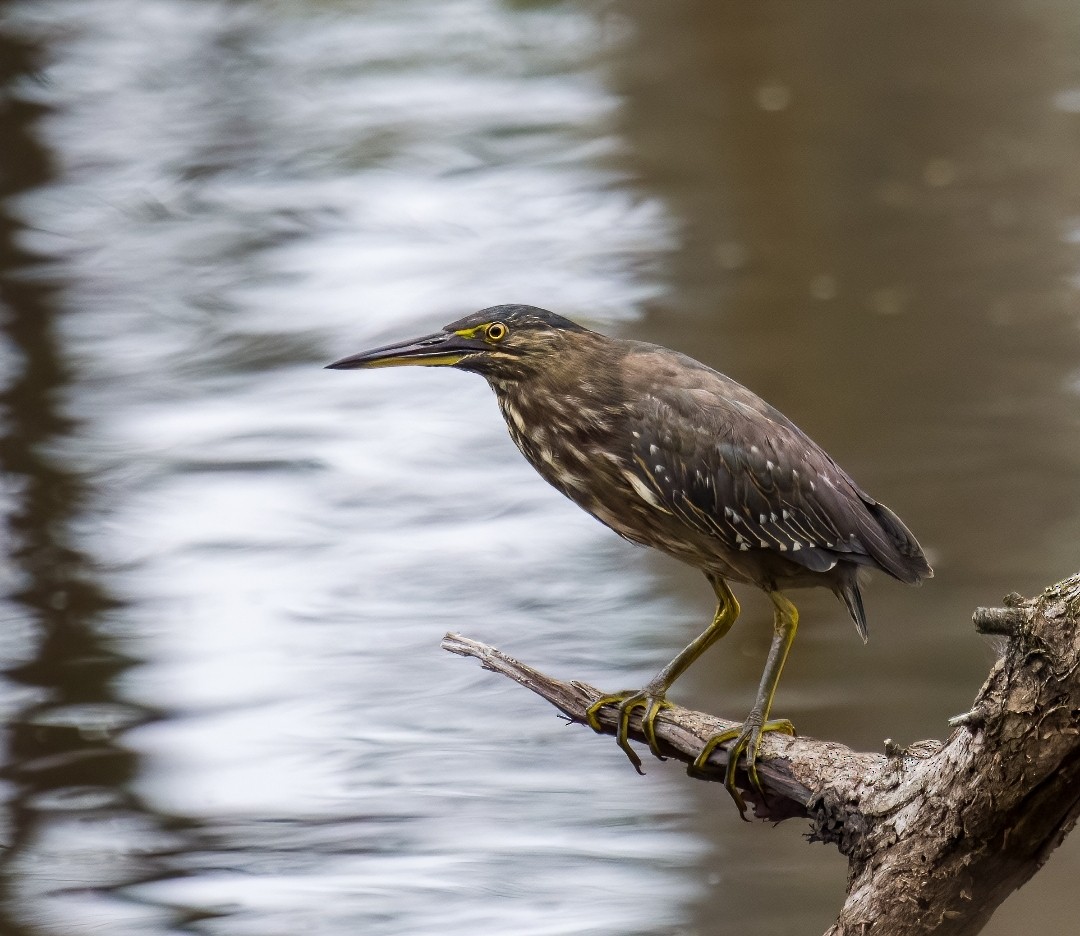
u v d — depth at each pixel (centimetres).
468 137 2348
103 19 2705
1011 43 2473
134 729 1236
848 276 1875
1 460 1620
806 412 1623
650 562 1416
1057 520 1436
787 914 1008
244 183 2248
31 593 1406
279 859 1090
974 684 1222
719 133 2291
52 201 2209
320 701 1248
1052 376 1662
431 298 1905
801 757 661
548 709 1227
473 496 1533
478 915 1030
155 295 1939
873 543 762
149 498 1548
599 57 2589
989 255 1914
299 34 2731
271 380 1769
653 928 1005
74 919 1046
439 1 2808
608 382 788
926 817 590
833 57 2480
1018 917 966
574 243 2020
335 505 1523
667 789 1134
